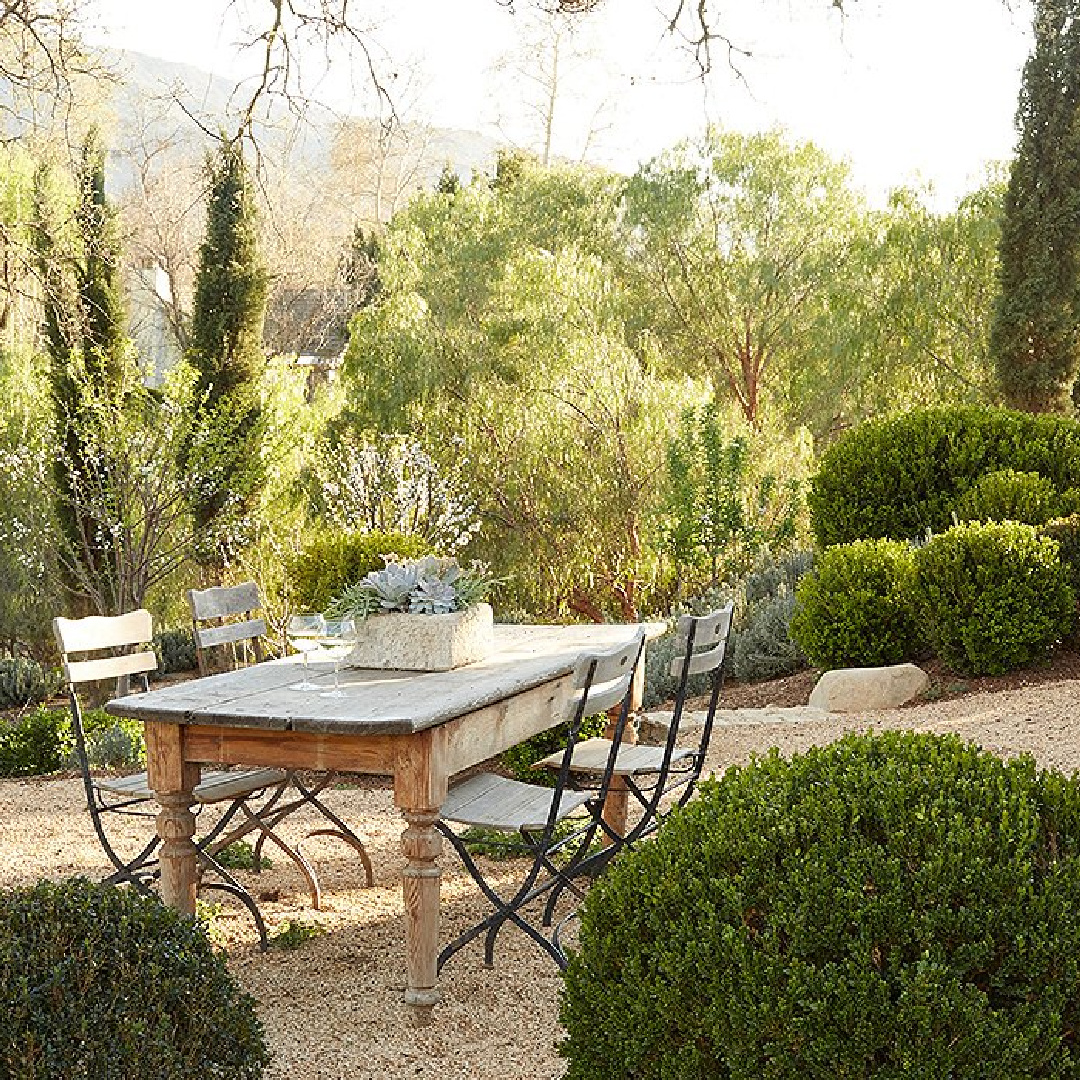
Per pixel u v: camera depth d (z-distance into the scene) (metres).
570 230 21.53
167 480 14.82
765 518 14.98
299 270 23.88
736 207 20.72
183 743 4.08
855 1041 2.30
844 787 2.67
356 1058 3.58
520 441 16.91
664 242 20.84
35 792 7.07
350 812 6.38
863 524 10.38
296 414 16.50
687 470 13.63
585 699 4.06
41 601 16.44
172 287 21.86
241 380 15.45
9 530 15.77
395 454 13.65
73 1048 2.55
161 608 16.86
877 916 2.38
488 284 19.84
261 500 15.75
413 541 9.24
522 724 4.48
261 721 3.76
